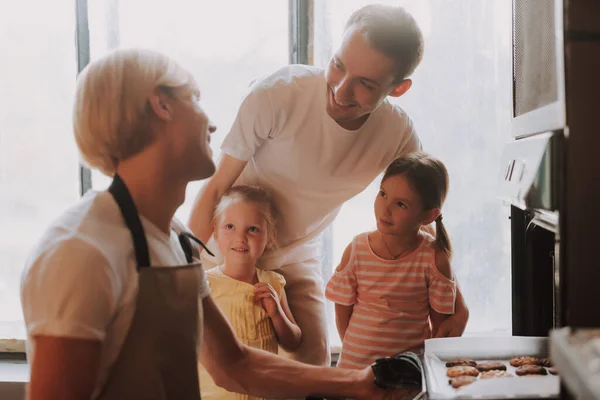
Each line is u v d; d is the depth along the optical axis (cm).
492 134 193
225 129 198
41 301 82
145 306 92
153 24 195
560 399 78
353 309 170
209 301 117
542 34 102
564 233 77
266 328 168
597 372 53
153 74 97
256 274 172
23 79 198
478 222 195
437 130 194
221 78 197
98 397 91
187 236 111
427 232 172
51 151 200
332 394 120
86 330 81
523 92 120
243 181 172
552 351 67
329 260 199
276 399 128
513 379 99
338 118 157
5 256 201
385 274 165
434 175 162
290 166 165
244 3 194
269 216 167
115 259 87
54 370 80
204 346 121
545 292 135
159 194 100
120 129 95
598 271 76
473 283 196
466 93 192
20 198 201
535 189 97
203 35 195
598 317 76
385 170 165
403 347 163
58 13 196
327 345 182
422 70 192
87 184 200
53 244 85
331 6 192
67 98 198
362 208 196
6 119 199
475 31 190
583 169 76
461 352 121
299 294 179
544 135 98
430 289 164
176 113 98
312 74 160
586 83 76
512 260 138
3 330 202
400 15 149
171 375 95
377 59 147
